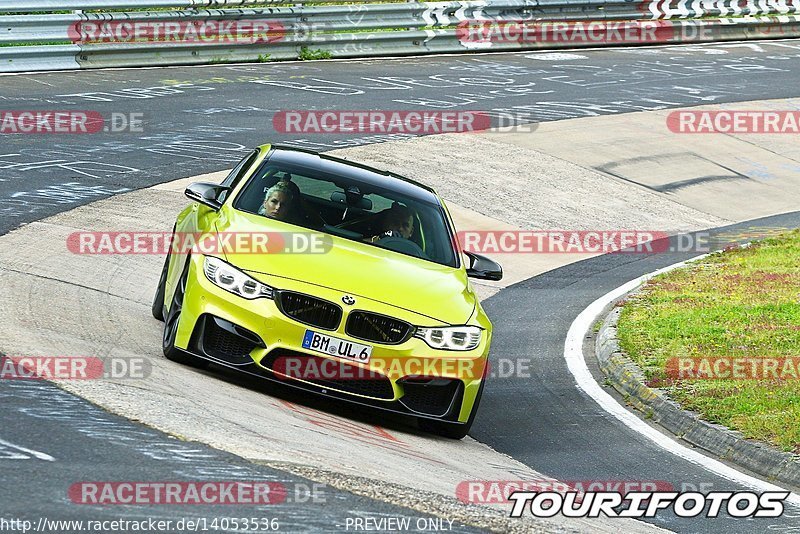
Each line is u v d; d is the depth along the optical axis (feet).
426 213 99.19
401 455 75.56
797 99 305.32
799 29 419.33
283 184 95.40
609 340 125.70
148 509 52.31
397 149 211.41
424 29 318.65
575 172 218.79
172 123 201.67
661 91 298.56
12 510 49.62
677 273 163.94
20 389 69.10
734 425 96.53
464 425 86.17
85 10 236.63
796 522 76.89
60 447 59.52
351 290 83.46
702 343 123.03
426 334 83.05
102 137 184.65
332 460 67.31
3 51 222.89
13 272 107.86
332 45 293.43
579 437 96.48
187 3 256.52
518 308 144.56
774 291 151.43
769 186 234.17
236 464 61.72
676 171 231.71
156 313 104.27
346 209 95.40
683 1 382.63
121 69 244.22
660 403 104.73
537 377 115.65
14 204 140.15
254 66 269.64
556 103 269.44
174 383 78.07
